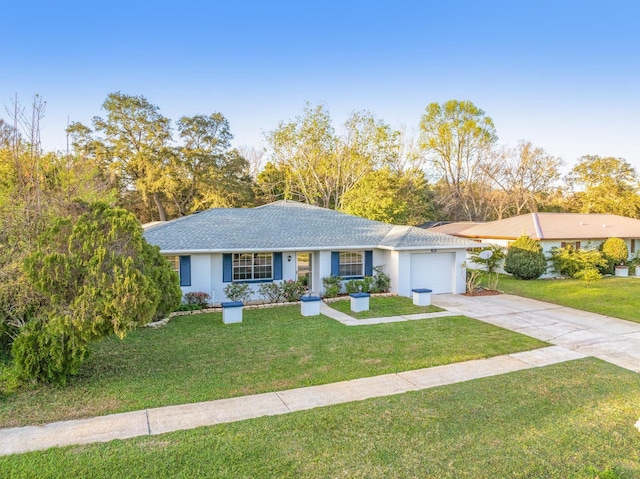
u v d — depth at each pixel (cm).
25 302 776
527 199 4562
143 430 591
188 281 1570
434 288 1875
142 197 3741
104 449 532
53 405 673
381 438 568
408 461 511
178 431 587
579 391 746
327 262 1786
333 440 562
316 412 652
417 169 4119
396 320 1327
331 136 3622
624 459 518
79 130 3519
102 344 1033
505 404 686
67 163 1539
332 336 1122
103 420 623
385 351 990
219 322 1296
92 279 733
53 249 767
